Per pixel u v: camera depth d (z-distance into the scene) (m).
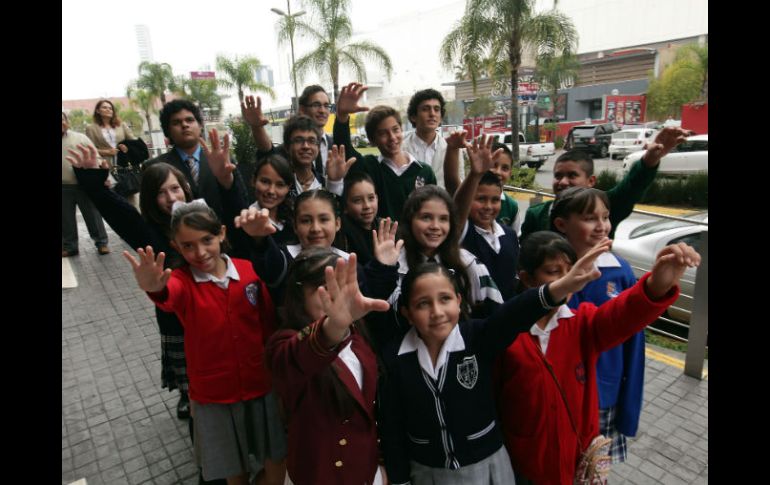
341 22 15.88
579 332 1.91
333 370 1.71
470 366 1.78
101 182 2.34
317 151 3.43
